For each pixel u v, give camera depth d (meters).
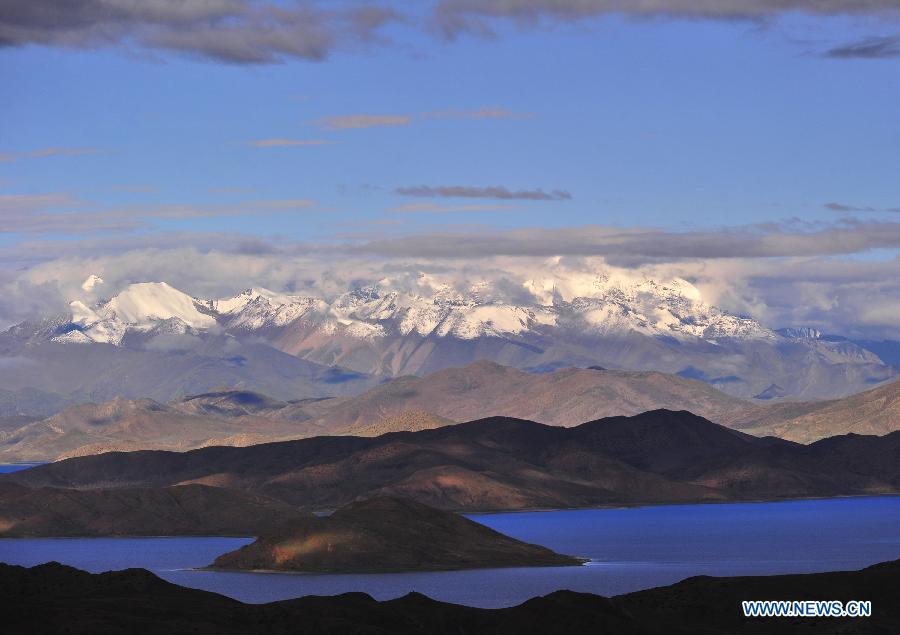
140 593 176.12
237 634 160.75
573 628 171.12
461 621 179.38
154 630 157.62
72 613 162.00
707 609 182.12
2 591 171.88
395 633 172.62
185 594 178.88
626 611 177.50
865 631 167.88
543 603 176.12
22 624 158.00
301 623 169.38
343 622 170.00
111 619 159.50
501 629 173.12
